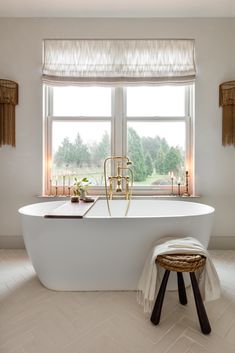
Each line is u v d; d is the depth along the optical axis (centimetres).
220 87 286
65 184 304
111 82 287
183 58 288
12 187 290
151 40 287
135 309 169
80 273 188
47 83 286
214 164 291
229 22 287
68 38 288
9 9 273
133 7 269
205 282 155
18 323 154
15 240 290
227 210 291
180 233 186
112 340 139
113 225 181
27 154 290
